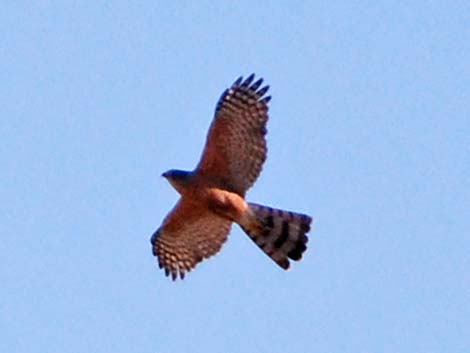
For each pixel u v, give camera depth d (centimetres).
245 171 2033
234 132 2022
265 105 2019
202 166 2039
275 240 2047
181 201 2072
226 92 2023
